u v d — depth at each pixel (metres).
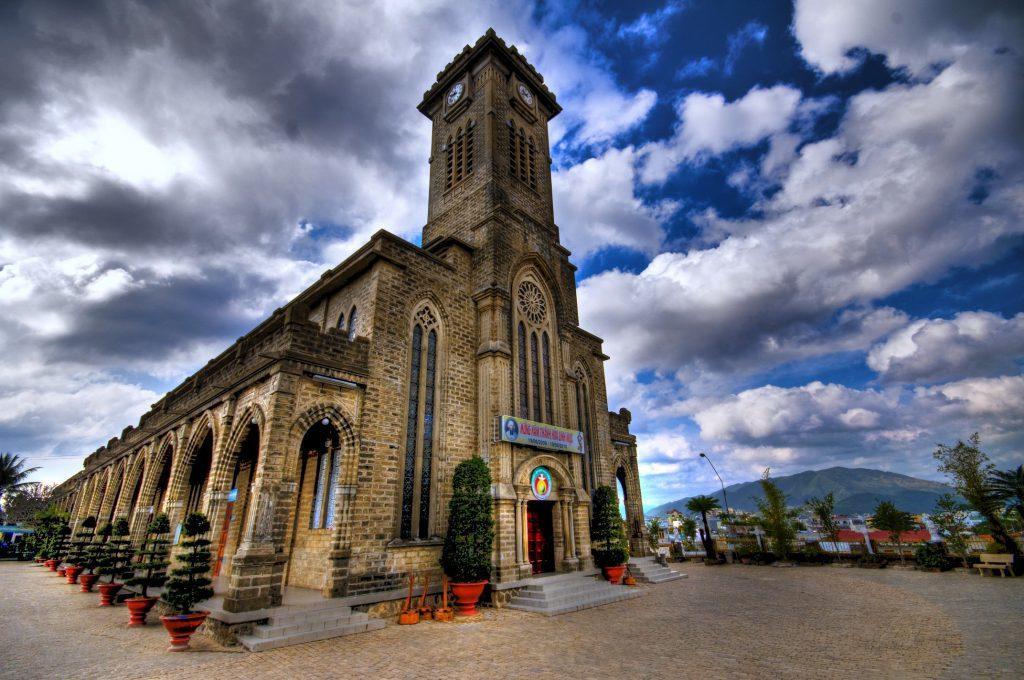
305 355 16.97
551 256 31.02
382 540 17.64
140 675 10.41
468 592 17.41
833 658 10.91
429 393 21.80
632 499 34.78
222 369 23.80
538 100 37.84
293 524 20.56
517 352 25.64
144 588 16.19
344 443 17.80
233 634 12.96
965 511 30.25
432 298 23.19
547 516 24.50
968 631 13.08
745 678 9.66
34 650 12.50
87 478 45.31
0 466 62.28
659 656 11.55
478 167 30.33
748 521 42.41
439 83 36.38
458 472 19.50
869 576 27.28
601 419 32.41
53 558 32.88
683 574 29.73
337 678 10.11
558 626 15.33
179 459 22.83
